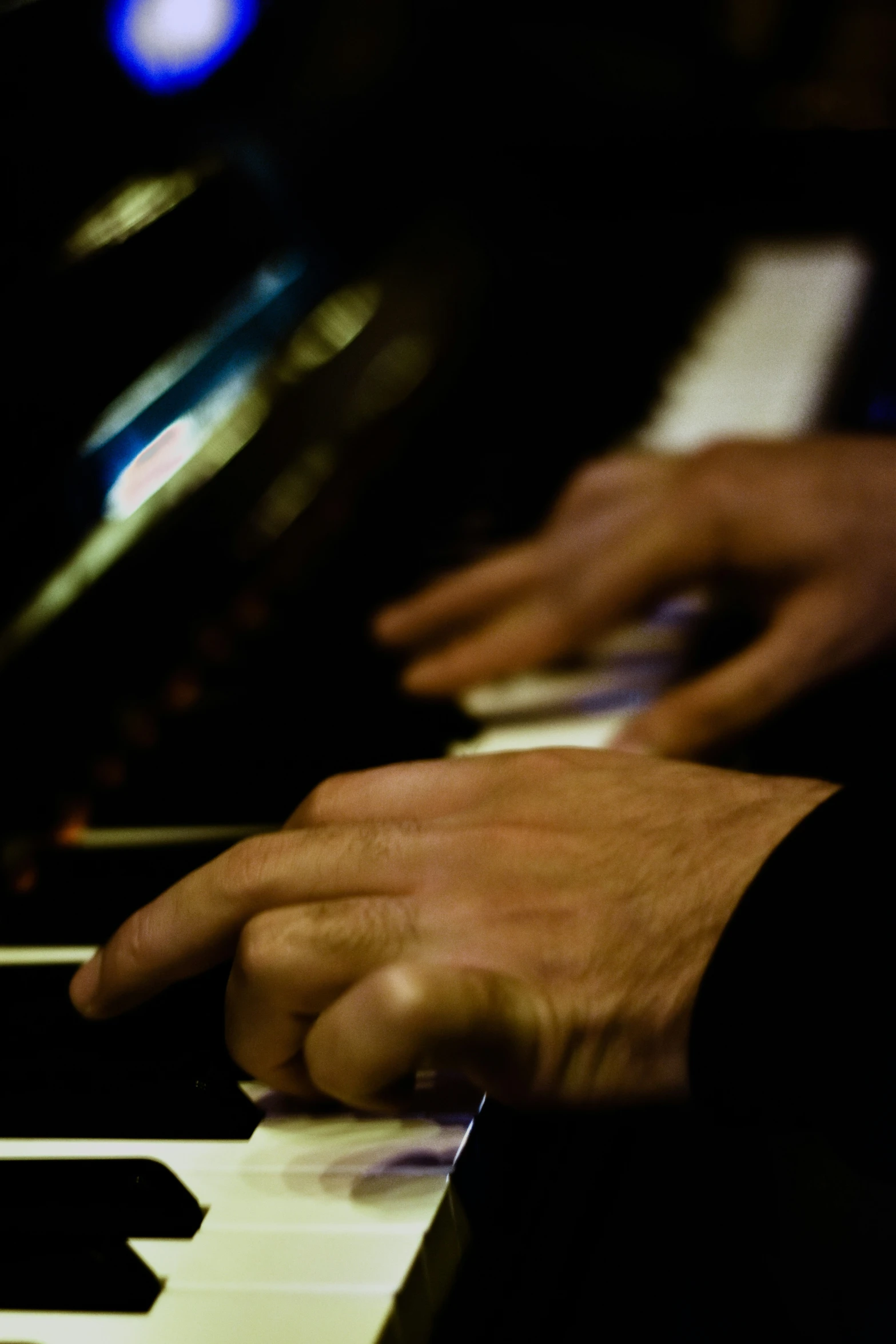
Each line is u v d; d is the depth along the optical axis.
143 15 1.51
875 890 1.07
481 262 1.95
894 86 3.22
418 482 1.56
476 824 1.08
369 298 1.75
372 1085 1.01
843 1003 1.06
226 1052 1.06
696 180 2.12
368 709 1.24
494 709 1.25
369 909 1.05
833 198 2.10
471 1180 1.01
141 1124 1.03
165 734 1.24
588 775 1.11
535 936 1.06
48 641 1.22
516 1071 1.04
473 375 1.73
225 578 1.33
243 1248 0.98
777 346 1.80
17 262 1.27
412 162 1.95
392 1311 0.96
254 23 1.68
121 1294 0.97
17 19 1.35
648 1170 1.32
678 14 3.28
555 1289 1.05
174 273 1.45
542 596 1.30
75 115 1.40
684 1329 1.25
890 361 2.08
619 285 1.95
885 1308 1.25
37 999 1.09
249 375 1.51
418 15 2.02
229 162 1.60
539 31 2.18
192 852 1.17
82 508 1.26
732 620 1.37
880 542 1.34
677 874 1.08
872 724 1.67
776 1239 1.31
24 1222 0.99
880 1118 1.06
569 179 2.11
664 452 1.49
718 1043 1.05
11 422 1.24
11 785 1.19
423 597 1.33
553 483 1.57
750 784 1.12
